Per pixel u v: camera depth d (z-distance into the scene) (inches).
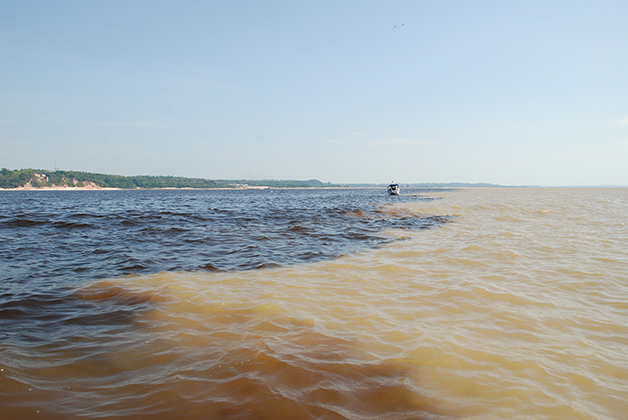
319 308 253.6
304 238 593.0
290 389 149.2
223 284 316.5
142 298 272.5
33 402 137.2
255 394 144.8
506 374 166.6
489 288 300.2
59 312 241.8
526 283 316.8
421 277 341.4
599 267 375.6
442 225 776.9
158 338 200.2
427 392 151.6
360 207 1352.1
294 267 386.6
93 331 210.4
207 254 456.4
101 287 301.4
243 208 1347.2
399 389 152.9
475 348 192.5
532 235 607.2
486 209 1237.1
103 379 156.3
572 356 184.5
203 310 246.1
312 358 177.2
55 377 157.1
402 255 449.4
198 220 864.9
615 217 924.6
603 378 163.9
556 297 278.8
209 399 141.4
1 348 184.2
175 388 148.9
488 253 452.1
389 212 1114.7
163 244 525.3
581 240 550.6
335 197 2748.5
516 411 139.3
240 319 229.8
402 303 266.5
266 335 204.1
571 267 375.9
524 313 245.0
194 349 186.2
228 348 187.2
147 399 141.1
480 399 147.3
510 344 197.9
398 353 185.5
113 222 780.0
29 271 353.1
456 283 317.1
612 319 235.0
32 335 203.6
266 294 285.9
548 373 167.5
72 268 368.8
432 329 217.8
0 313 235.9
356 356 181.0
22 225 693.3
